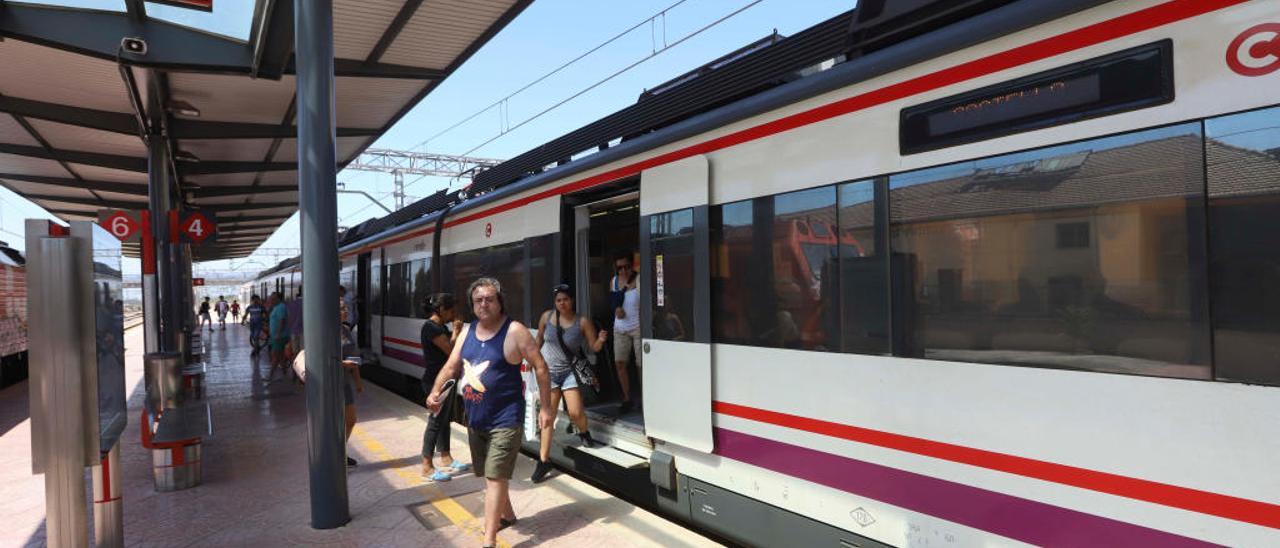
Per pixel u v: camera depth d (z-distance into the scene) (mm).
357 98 9508
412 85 9055
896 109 3268
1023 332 2766
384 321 11969
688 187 4473
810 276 3650
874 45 3469
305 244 4508
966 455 2936
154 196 10789
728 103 4363
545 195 6383
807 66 3807
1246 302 2230
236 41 7410
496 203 7500
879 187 3320
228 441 6977
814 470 3602
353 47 7773
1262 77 2223
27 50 7457
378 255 12461
